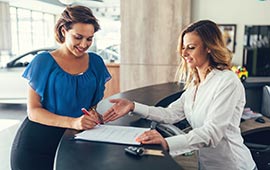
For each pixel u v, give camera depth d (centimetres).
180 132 151
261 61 398
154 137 118
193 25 142
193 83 157
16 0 859
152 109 161
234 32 411
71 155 105
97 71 162
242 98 135
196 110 144
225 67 142
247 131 232
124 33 456
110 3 970
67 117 140
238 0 406
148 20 443
